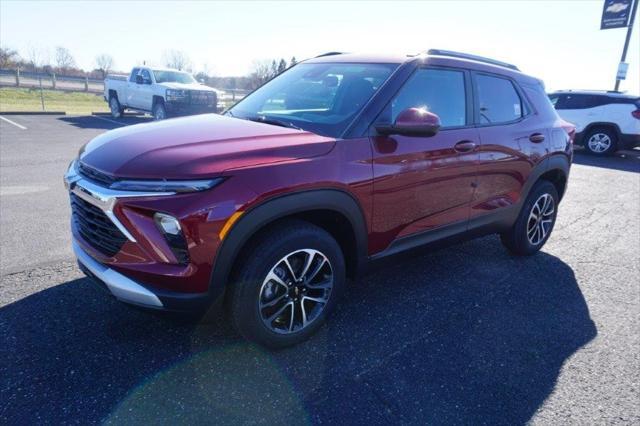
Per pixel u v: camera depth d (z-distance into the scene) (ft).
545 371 8.43
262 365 8.05
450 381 7.96
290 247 7.89
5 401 6.81
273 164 7.45
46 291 10.12
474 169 10.94
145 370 7.71
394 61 10.13
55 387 7.16
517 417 7.20
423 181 9.70
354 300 10.75
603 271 13.44
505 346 9.16
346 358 8.43
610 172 31.86
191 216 6.70
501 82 12.31
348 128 8.65
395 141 9.11
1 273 10.92
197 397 7.17
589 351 9.15
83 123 49.88
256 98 11.53
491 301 11.09
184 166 6.94
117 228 7.07
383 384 7.77
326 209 8.12
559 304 11.16
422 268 12.94
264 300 7.98
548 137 13.39
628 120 38.40
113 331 8.73
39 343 8.22
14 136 35.96
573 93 42.06
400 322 9.84
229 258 7.14
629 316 10.70
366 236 9.01
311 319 8.74
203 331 8.90
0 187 19.13
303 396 7.35
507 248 14.14
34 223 14.70
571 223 18.51
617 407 7.55
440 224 10.61
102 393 7.11
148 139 8.08
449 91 10.64
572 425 7.10
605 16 52.54
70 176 8.20
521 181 12.67
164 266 6.95
